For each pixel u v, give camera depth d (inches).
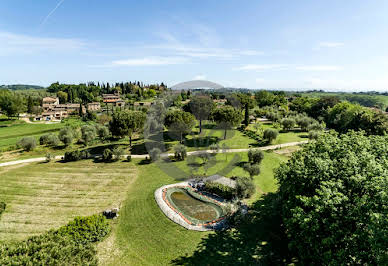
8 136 2214.6
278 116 2549.2
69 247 399.9
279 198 728.3
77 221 611.2
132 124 1347.2
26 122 3105.3
